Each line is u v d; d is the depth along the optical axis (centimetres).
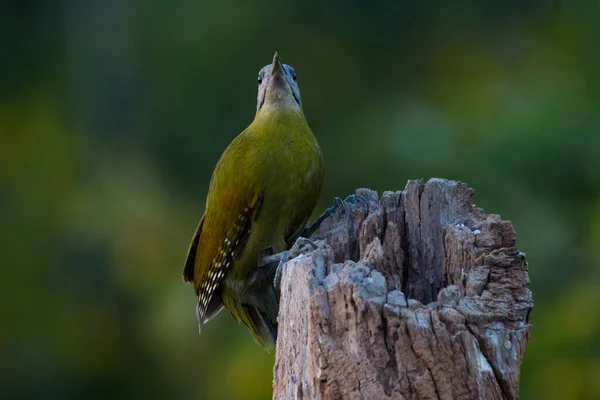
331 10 1730
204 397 1459
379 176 1502
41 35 1816
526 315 587
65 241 1662
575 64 1341
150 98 1683
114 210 1666
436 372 561
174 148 1666
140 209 1650
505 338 571
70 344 1608
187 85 1664
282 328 634
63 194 1702
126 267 1623
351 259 696
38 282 1644
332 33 1730
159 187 1662
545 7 1659
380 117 1644
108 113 1720
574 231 1197
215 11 1683
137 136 1691
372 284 579
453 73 1717
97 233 1650
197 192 1648
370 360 566
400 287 608
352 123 1669
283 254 785
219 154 1655
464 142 1317
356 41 1736
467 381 561
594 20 1362
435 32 1747
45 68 1798
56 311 1622
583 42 1356
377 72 1738
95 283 1634
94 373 1591
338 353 571
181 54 1673
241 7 1694
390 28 1745
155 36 1689
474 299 591
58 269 1650
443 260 663
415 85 1728
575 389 1134
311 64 1717
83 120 1745
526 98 1298
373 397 562
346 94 1720
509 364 568
